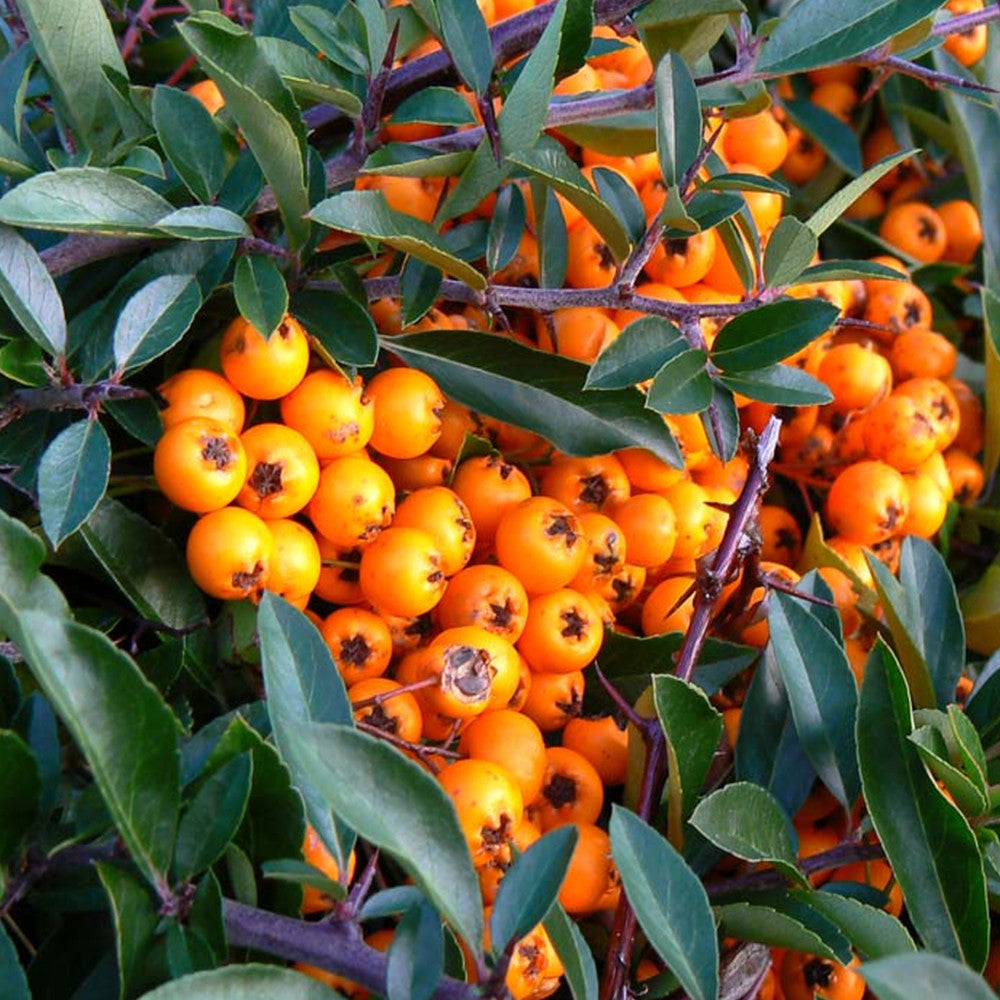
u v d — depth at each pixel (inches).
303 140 5.5
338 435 5.6
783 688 6.0
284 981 4.1
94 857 4.4
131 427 5.3
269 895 4.7
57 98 6.0
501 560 6.0
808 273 6.0
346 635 5.7
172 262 5.7
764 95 6.5
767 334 5.8
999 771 5.8
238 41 5.3
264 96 5.4
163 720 4.1
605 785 6.2
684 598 5.8
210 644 5.7
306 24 6.0
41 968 4.7
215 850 4.4
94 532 5.5
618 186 6.4
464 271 5.6
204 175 5.6
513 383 6.1
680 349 5.8
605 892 5.6
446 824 4.1
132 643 5.6
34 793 4.3
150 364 6.0
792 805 5.8
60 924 4.8
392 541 5.6
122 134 6.1
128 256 6.0
